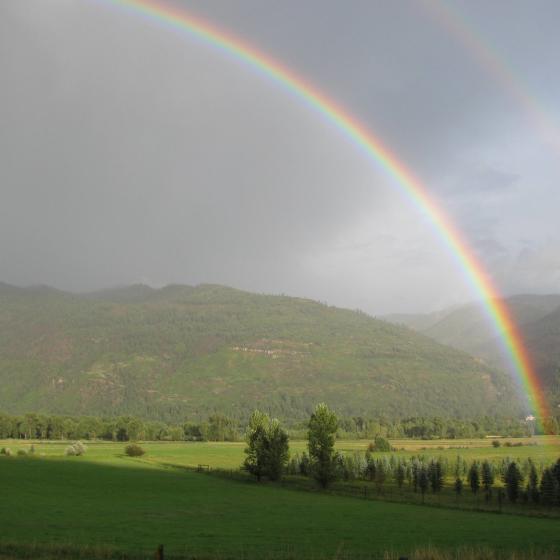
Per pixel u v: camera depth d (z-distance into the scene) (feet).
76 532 156.97
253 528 174.91
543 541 157.69
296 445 612.70
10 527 162.20
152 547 134.10
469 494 289.53
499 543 153.69
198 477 334.85
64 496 245.45
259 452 326.85
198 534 159.94
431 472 306.96
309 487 305.73
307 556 125.59
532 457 448.24
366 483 336.70
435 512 222.48
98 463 398.83
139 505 224.53
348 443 640.99
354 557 126.21
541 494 254.47
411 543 152.46
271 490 290.15
